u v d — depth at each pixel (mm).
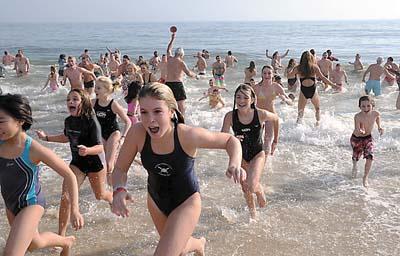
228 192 6191
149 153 3270
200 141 3238
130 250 4562
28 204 3488
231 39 72375
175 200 3365
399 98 12703
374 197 6004
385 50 43781
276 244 4688
